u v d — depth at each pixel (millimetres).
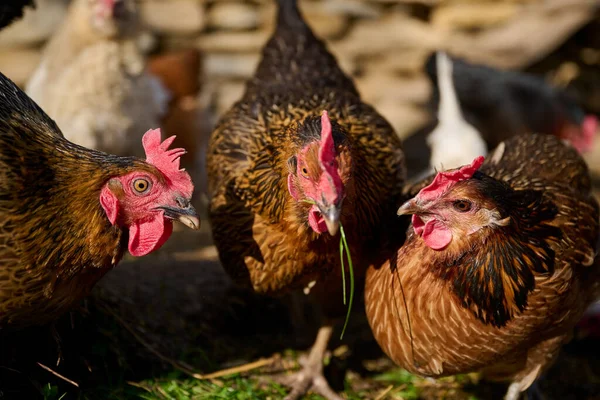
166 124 1391
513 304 762
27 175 709
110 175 720
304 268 807
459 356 789
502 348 783
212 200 863
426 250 773
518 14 1715
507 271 757
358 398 906
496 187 759
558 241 792
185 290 1010
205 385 866
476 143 1245
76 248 721
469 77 1434
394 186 869
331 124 757
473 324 767
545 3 1698
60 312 743
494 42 1706
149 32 1670
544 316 774
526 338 783
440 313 771
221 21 1726
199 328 961
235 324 999
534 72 1804
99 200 721
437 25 1768
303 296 989
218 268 1073
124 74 1216
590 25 1763
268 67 1032
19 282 707
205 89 1657
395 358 824
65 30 1235
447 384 961
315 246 789
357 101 941
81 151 742
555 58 1802
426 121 1721
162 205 727
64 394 767
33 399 784
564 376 1032
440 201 750
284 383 905
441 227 759
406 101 1741
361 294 909
